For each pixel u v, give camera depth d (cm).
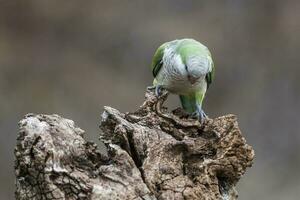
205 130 779
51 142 701
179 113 880
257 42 2270
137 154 744
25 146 702
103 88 2128
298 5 2381
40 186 698
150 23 2252
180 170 744
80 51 2230
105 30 2248
